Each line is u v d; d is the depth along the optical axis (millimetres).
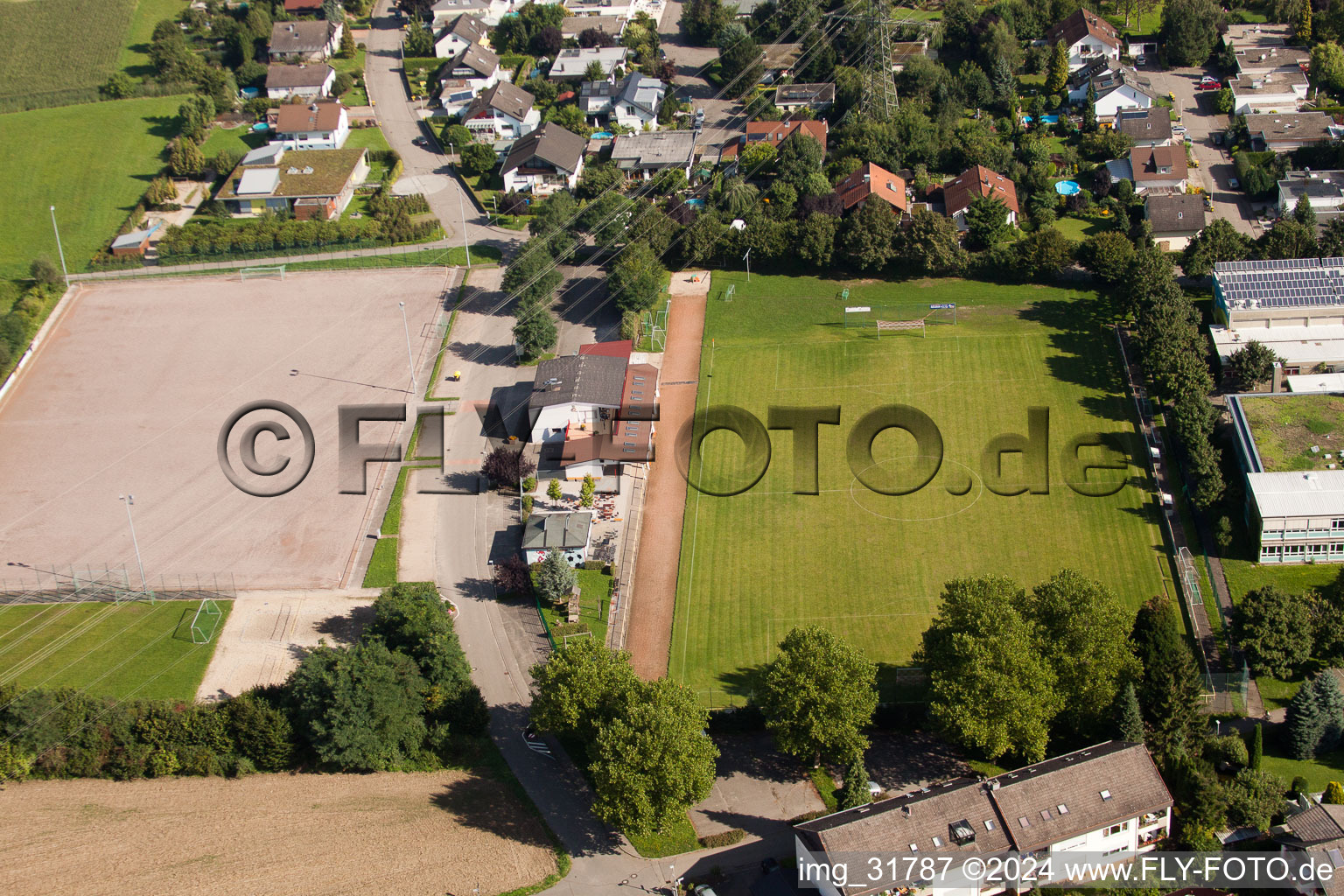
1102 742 126688
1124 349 196875
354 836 126812
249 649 154875
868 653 148250
